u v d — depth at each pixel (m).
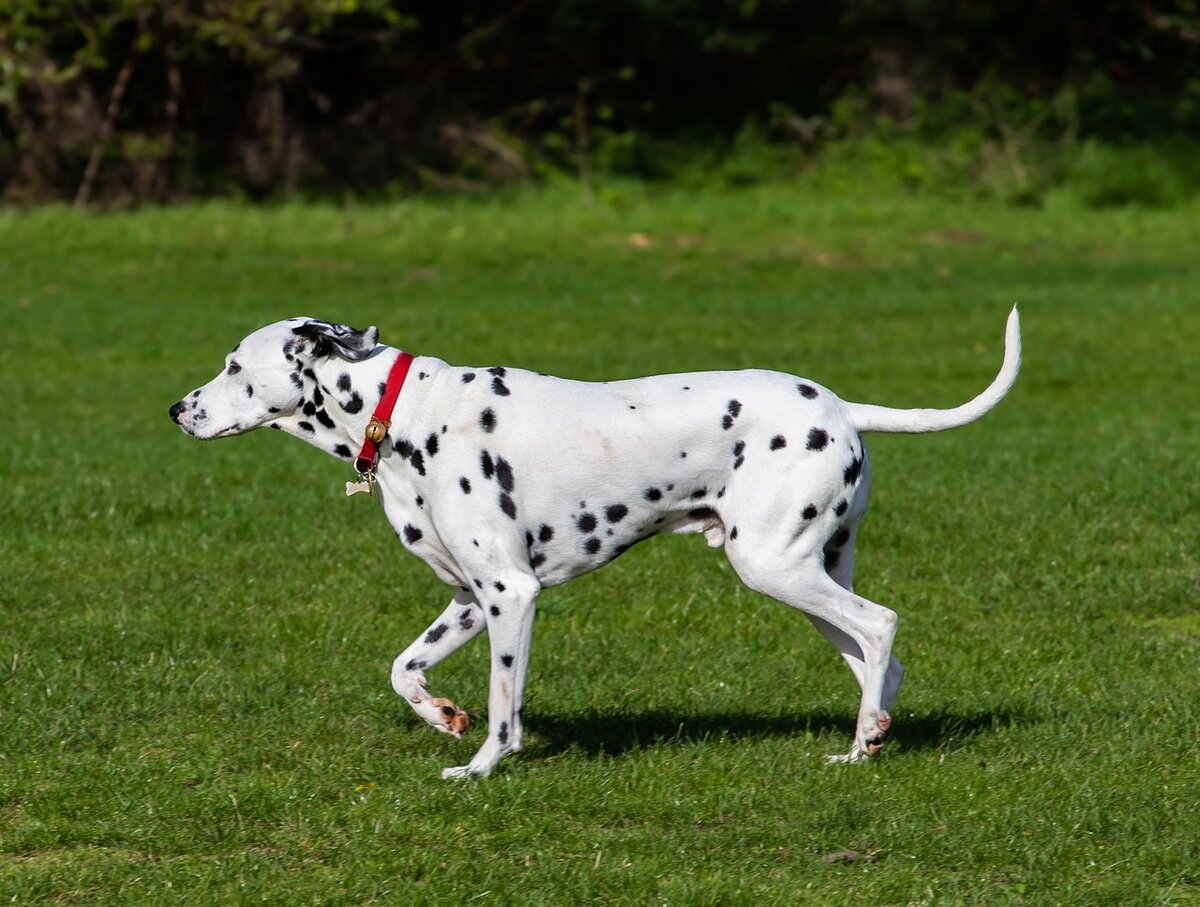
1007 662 10.77
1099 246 36.91
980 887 7.21
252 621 11.53
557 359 24.19
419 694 8.64
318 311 28.27
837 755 8.81
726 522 8.40
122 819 7.88
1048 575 12.80
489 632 8.48
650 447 8.29
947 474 16.39
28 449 17.67
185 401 8.60
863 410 8.54
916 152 45.75
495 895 7.06
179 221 36.97
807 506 8.26
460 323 27.33
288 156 44.06
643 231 37.75
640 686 10.29
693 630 11.55
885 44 50.03
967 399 21.55
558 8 46.81
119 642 10.86
